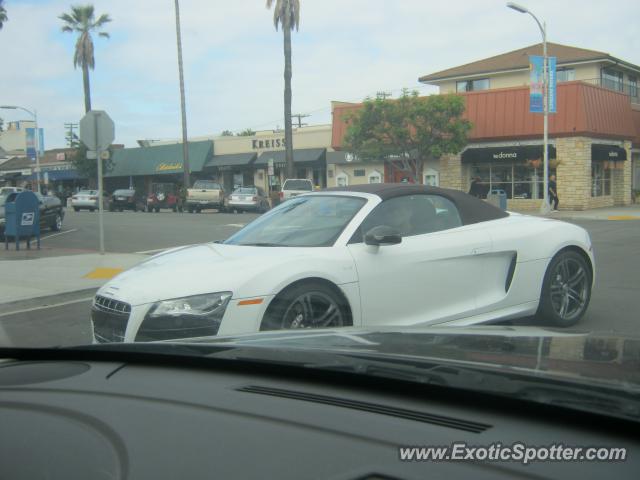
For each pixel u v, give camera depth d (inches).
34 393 90.8
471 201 227.8
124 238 708.7
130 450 71.0
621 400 66.4
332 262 182.4
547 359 85.3
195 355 96.3
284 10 1248.2
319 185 1641.2
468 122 1160.2
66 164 2204.7
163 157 1904.5
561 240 234.1
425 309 200.5
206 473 64.7
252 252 189.9
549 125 1119.6
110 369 101.0
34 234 575.5
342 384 84.0
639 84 1542.8
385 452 63.8
